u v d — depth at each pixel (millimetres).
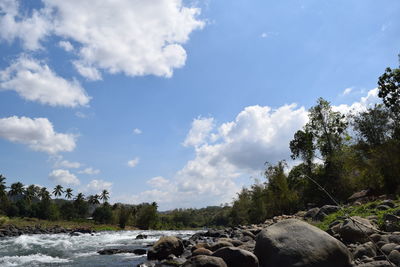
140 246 21500
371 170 26328
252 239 13078
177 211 134875
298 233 7699
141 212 88938
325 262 6949
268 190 42844
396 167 23688
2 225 58469
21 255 16438
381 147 26312
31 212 94875
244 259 7723
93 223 96438
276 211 42031
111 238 32500
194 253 10141
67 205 109250
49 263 13320
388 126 34406
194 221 129875
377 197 22859
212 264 7516
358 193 27594
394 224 9891
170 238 13125
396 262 6289
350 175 32969
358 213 14828
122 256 14969
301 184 40188
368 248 7867
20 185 108438
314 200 36750
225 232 21984
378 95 36125
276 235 7867
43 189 111625
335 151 37375
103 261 13391
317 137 42062
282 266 7059
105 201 116688
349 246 8852
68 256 15625
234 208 50156
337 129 40469
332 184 34312
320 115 41906
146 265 10781
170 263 10875
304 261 6918
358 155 32312
